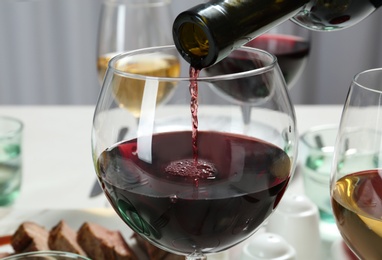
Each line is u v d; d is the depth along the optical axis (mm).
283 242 662
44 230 709
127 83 475
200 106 476
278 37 842
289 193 766
